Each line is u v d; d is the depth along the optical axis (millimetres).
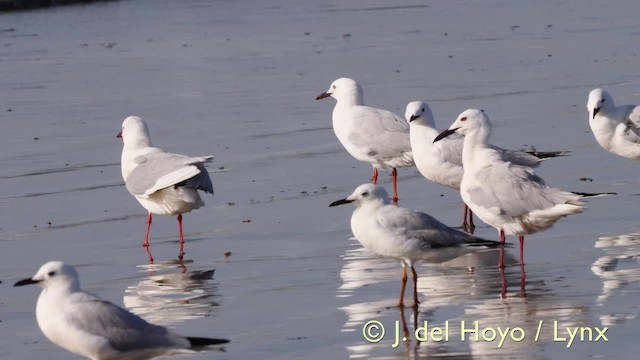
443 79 28594
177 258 15141
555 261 14234
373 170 19750
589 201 17234
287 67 30922
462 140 16984
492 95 26266
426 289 13344
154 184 15594
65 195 18797
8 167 20688
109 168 20609
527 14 40531
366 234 12734
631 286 13031
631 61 30125
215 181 19406
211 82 28844
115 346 10344
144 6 43844
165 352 10469
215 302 13086
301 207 17688
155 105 26094
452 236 12852
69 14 41906
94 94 27562
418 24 39094
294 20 40531
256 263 14750
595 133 18875
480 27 37906
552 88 26875
